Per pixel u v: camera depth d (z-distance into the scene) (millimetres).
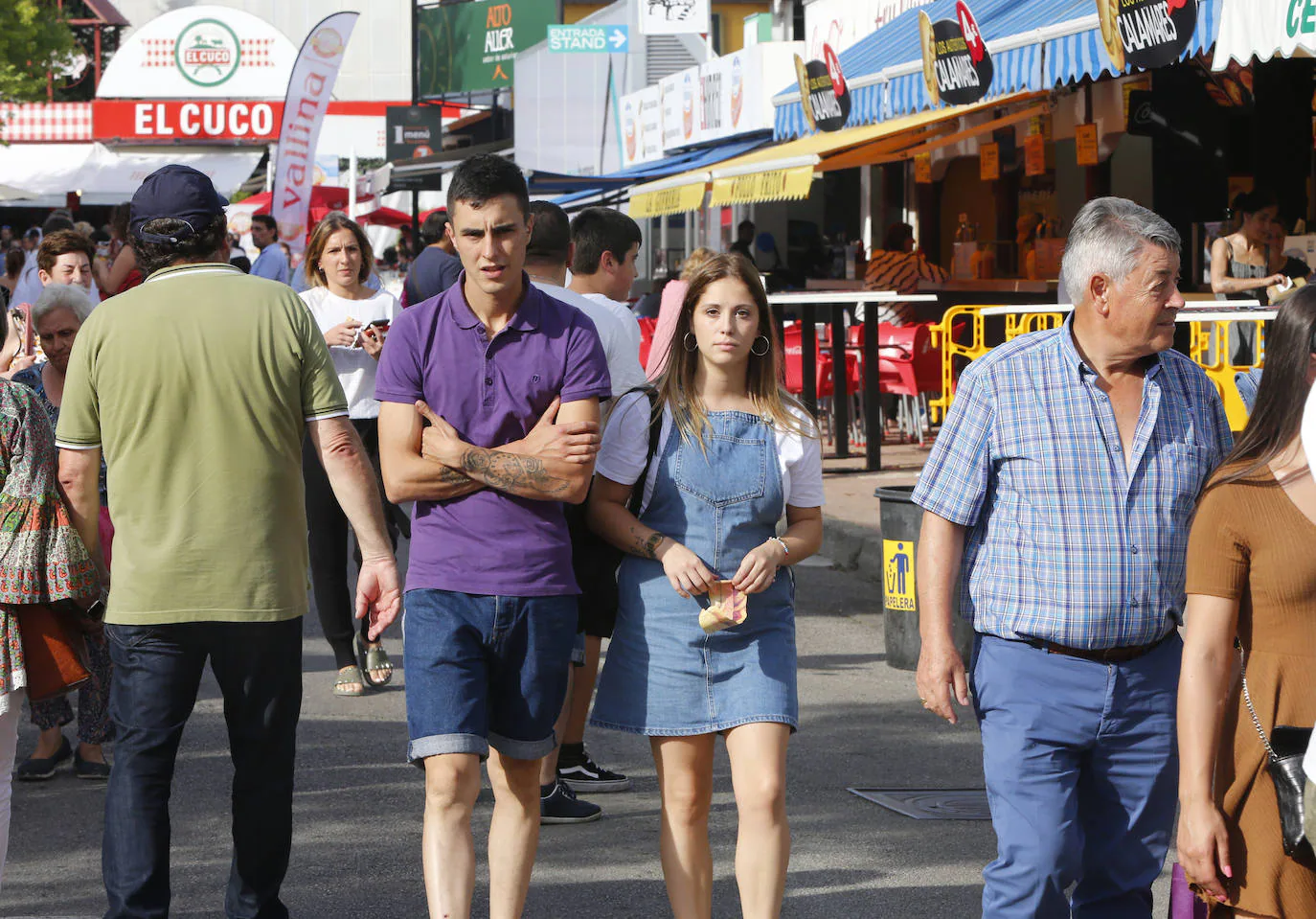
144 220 11812
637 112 68312
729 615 11344
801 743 18797
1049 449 10344
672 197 44750
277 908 12219
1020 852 10352
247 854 12047
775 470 11820
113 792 11633
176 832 15781
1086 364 10438
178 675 11664
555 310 11812
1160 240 10125
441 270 22734
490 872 11930
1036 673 10344
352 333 21344
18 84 125312
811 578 29562
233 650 11719
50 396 17047
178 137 126438
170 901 13570
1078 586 10242
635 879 14352
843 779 17359
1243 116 39031
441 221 25734
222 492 11617
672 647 11633
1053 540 10312
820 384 44656
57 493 12453
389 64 174125
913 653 22297
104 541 16438
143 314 11633
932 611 10680
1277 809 9008
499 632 11492
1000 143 48875
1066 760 10422
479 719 11406
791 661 11805
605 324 15539
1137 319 10148
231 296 11766
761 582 11453
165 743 11695
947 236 60219
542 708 11695
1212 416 10547
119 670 11695
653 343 12422
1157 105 38344
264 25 133875
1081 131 39875
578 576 12523
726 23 78562
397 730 19516
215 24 133000
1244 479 9070
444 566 11500
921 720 19781
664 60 76125
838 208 70125
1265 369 9164
